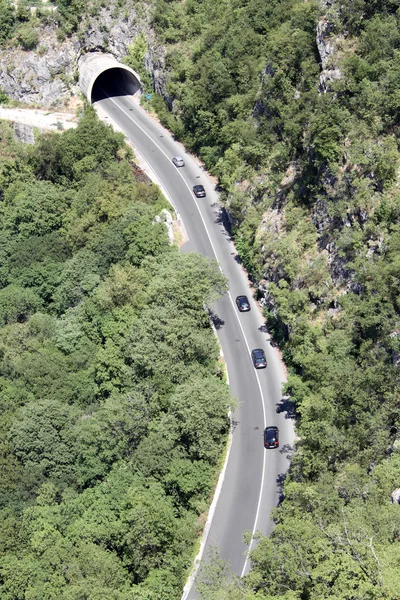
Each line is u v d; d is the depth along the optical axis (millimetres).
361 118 98750
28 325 112562
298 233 103188
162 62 156125
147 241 114688
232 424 93812
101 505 83750
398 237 86562
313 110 110188
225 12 152000
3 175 149375
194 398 88188
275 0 141250
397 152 93500
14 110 169625
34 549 82562
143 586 77938
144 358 94750
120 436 90188
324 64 110375
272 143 119938
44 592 76938
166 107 156250
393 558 58781
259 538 74250
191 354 96438
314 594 61281
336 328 90062
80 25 169250
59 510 85562
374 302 84562
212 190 133500
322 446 78125
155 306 102375
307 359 88312
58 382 102188
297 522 68562
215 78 137125
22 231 134375
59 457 92500
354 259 91000
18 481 91250
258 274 110062
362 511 66062
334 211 96125
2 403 100188
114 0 168000
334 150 98812
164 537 79812
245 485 86625
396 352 80500
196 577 75562
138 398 91500
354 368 82562
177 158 140875
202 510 84062
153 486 83875
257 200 116875
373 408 78438
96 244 121125
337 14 110062
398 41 103125
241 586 68875
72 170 142875
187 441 89188
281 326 102500
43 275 122125
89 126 144125
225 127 131375
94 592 73562
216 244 121125
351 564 58969
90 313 108312
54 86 168625
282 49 119562
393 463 70562
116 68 165875
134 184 134500
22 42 169375
